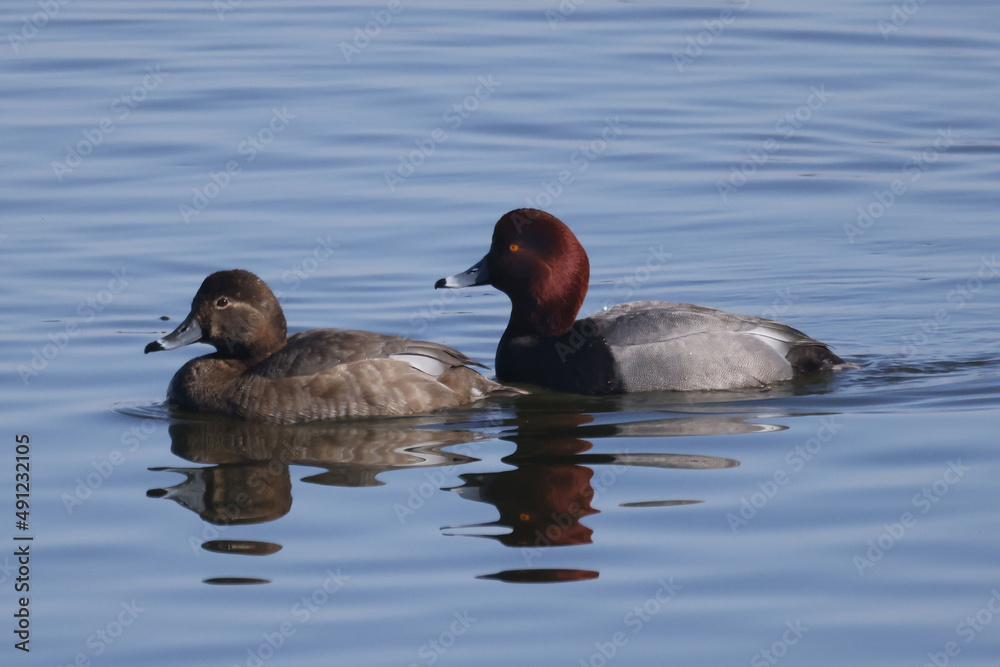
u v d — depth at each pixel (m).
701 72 25.02
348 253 16.91
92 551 9.05
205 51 25.78
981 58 25.72
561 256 13.34
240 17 28.59
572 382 13.01
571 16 28.81
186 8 29.48
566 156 20.72
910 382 12.98
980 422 11.35
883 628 7.89
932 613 8.05
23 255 16.61
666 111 22.86
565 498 9.77
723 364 13.00
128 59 25.09
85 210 18.16
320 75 24.38
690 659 7.60
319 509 9.64
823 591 8.32
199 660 7.67
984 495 9.61
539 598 8.27
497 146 21.14
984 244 17.59
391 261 16.70
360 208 18.44
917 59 25.78
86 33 27.00
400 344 12.36
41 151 20.25
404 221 18.00
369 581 8.51
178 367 13.55
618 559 8.77
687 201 19.11
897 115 22.80
